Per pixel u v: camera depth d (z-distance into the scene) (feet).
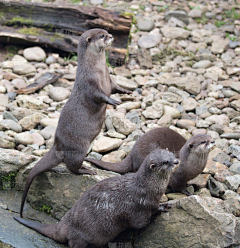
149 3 16.56
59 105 11.98
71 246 9.89
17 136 11.14
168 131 10.71
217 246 9.66
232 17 15.60
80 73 10.37
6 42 13.15
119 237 10.00
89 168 10.57
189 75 12.55
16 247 9.95
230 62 13.16
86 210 9.84
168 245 9.81
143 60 13.06
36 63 12.92
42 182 10.45
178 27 14.43
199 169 10.35
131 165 10.60
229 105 12.05
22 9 12.99
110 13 12.85
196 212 9.82
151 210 9.80
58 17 13.00
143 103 11.99
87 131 10.38
